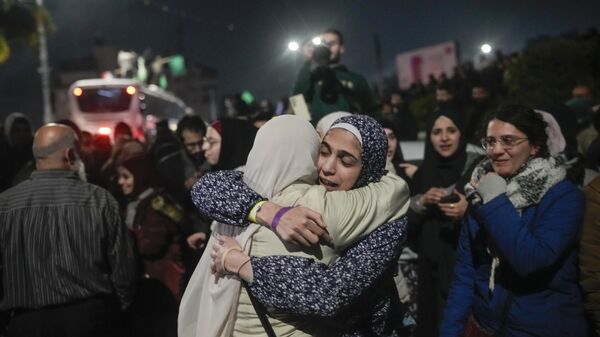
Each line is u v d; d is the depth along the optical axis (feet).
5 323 11.66
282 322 7.09
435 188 12.14
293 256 6.86
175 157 20.06
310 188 7.11
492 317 9.00
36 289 10.81
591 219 8.56
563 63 37.73
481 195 8.78
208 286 7.56
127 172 14.80
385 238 7.02
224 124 12.26
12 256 10.84
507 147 8.88
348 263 6.86
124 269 11.59
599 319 8.59
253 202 7.01
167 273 14.19
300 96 14.89
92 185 11.57
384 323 7.55
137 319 13.93
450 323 9.41
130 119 67.92
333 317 7.06
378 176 7.45
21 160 20.03
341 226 6.81
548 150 9.33
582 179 10.75
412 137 35.94
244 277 6.95
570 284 8.71
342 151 7.18
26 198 11.02
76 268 10.96
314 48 16.37
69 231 11.00
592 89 37.09
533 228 8.66
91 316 11.06
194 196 7.38
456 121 12.71
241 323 7.28
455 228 12.06
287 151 7.16
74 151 11.54
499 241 8.50
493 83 41.01
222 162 12.22
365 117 7.43
